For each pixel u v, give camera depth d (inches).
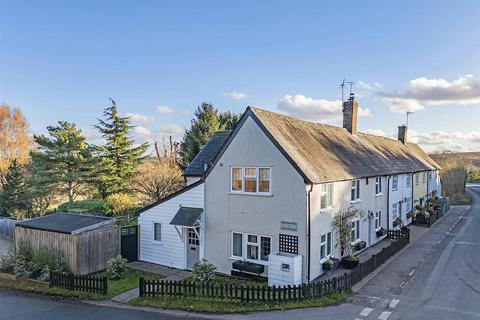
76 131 1549.0
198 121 1849.2
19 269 718.5
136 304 573.6
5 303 589.9
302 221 652.1
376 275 708.0
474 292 609.9
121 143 1723.7
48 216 863.7
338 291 606.2
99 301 595.5
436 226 1294.3
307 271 650.2
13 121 2037.4
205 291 609.6
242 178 724.7
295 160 668.7
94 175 1573.6
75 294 626.2
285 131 760.3
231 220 732.7
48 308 563.8
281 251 674.2
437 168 1776.6
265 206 692.7
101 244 766.5
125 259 762.8
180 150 1972.2
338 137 1007.0
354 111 1149.7
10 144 2016.5
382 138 1432.1
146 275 738.8
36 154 1471.5
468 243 1008.2
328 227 740.0
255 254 711.7
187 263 787.4
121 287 659.4
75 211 1254.3
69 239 728.3
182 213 776.3
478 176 3454.7
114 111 1731.1
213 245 754.8
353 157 941.8
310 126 911.0
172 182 1382.9
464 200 2057.1
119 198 1330.0
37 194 1429.6
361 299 577.3
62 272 675.4
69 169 1508.4
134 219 1227.9
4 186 1443.2
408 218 1305.4
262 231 695.7
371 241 973.2
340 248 783.7
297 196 658.2
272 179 684.7
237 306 550.9
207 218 763.4
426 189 1584.6
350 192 843.4
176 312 537.3
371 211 966.4
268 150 689.0
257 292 566.6
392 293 605.6
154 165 1673.2
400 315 511.2
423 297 585.9
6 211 1414.9
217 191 751.7
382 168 1051.9
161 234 823.1
